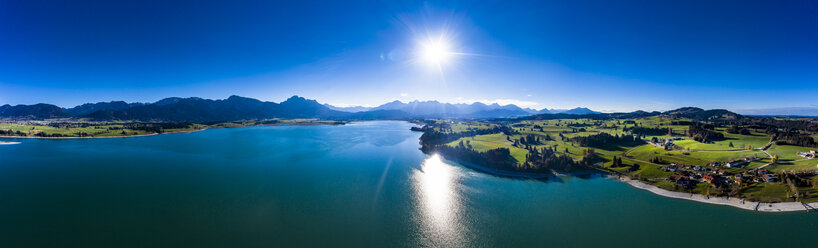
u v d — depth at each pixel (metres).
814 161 126.25
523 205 102.38
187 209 94.44
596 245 76.44
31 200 100.81
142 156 186.25
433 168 155.88
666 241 77.62
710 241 77.44
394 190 116.31
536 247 75.19
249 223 85.50
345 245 75.06
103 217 87.88
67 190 111.62
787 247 74.12
